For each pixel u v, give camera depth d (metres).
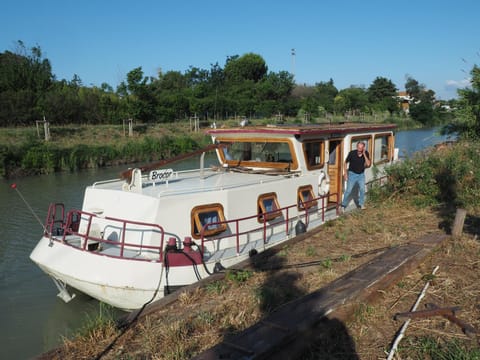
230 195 7.71
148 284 6.39
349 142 10.98
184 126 40.28
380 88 86.56
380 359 3.72
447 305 4.68
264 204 8.48
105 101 38.66
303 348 3.83
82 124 37.59
